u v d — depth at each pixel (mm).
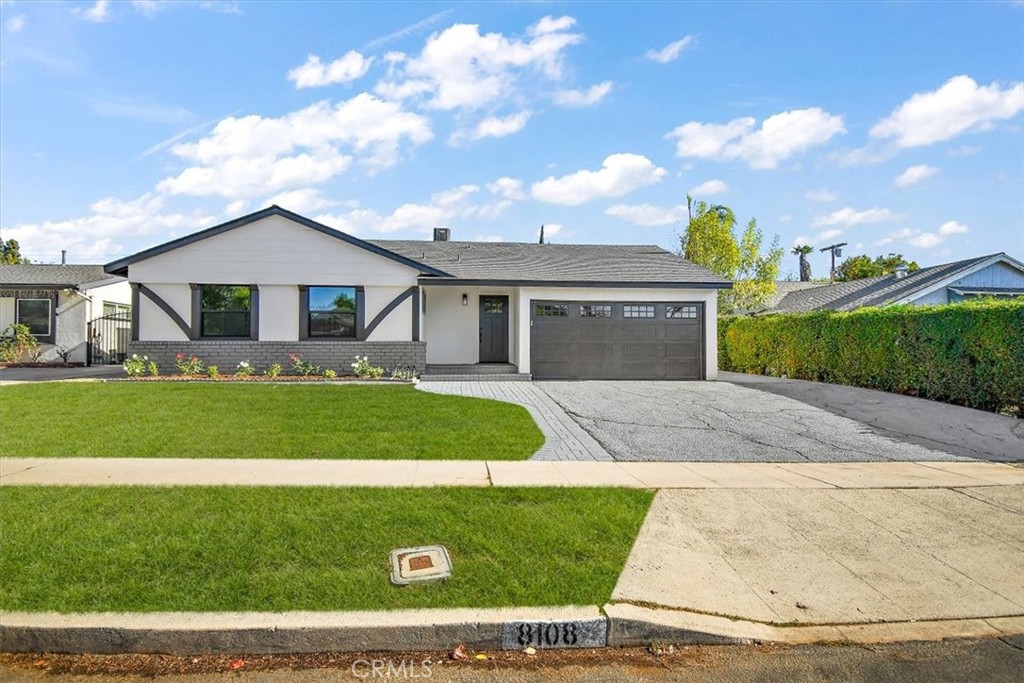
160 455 7016
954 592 4012
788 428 9562
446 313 17625
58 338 19734
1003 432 9234
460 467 6664
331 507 5055
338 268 15195
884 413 10820
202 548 4176
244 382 13609
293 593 3654
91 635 3270
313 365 15141
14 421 8836
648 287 16125
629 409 11047
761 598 3869
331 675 3123
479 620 3430
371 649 3357
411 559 4117
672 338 16438
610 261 18734
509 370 16438
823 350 15789
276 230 15047
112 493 5371
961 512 5477
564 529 4715
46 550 4105
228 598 3578
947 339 11852
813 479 6492
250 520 4707
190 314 14844
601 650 3430
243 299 15156
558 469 6699
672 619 3547
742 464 7242
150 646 3275
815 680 3105
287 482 5855
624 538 4625
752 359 19391
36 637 3268
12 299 19688
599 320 16234
